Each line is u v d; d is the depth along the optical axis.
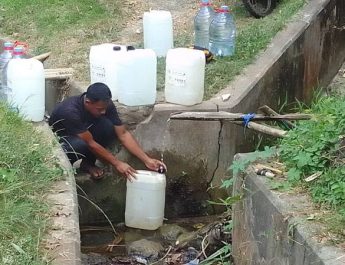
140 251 7.43
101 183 7.88
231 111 8.00
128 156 7.89
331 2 9.81
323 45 9.73
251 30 9.48
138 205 7.70
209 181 8.05
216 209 8.08
